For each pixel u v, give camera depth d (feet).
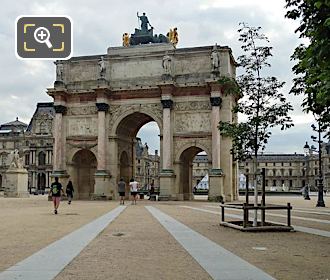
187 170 248.52
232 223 90.84
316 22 53.06
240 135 98.89
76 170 249.55
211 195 218.18
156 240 68.64
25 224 94.63
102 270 45.47
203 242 66.23
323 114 82.48
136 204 191.83
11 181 297.53
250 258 52.85
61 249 59.21
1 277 41.93
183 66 234.38
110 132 239.71
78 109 245.86
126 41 252.62
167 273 44.04
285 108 98.02
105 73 240.94
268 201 242.58
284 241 68.59
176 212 136.46
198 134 227.20
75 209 151.33
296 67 71.67
